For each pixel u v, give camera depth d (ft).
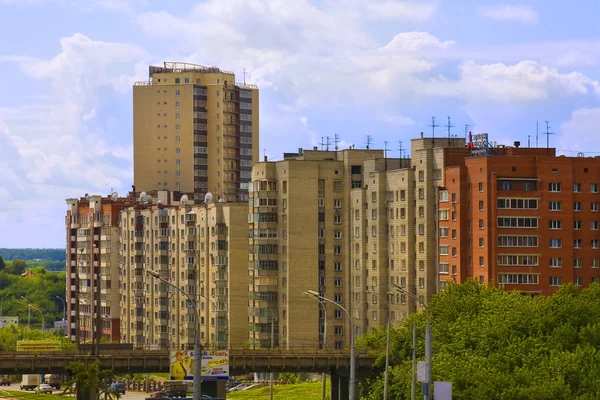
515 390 603.67
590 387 615.98
